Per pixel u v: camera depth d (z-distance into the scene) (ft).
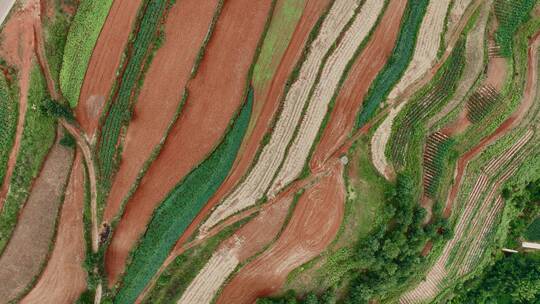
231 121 115.03
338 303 126.00
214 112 115.03
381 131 122.31
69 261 112.06
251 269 117.80
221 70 115.14
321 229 118.62
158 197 113.91
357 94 120.06
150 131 113.09
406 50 123.34
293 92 117.19
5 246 110.42
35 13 109.29
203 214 115.24
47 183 111.24
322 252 118.93
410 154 125.80
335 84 118.83
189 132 114.52
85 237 111.24
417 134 126.72
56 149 111.34
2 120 109.91
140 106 112.88
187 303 116.06
